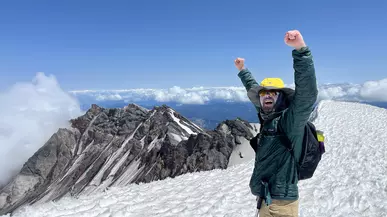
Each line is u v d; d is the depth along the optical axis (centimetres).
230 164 11088
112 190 1378
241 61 592
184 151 13000
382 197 1161
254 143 495
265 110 466
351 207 1062
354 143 2403
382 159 1848
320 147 464
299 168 456
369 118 3881
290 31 388
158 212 1027
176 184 1488
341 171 1648
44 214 973
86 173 19112
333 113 4412
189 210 1030
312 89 401
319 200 1121
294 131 435
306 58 389
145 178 14038
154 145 17900
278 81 473
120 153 19362
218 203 1076
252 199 1177
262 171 469
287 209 457
